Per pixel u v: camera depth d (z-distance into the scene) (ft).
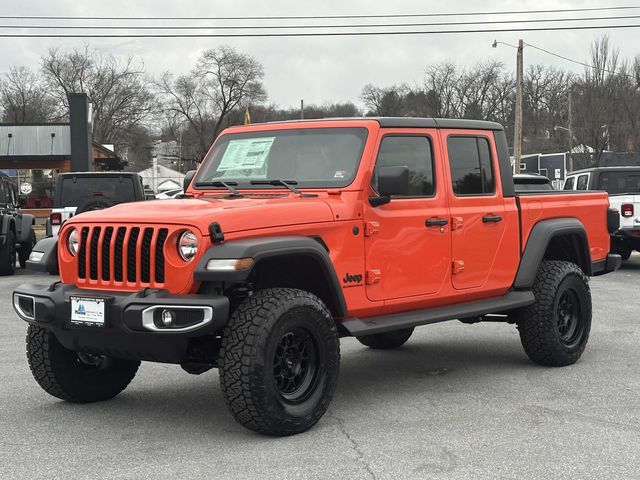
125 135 283.38
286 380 16.58
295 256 16.84
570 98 154.51
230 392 15.65
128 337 15.99
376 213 18.78
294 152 19.80
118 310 15.69
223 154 21.06
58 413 18.60
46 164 138.82
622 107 147.43
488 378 22.13
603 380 21.68
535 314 22.77
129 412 18.65
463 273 20.98
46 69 279.69
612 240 53.36
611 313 34.24
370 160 18.80
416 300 19.79
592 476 14.15
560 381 21.62
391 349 26.81
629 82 149.48
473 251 21.26
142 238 16.05
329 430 16.97
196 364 17.61
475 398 19.81
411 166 20.03
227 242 15.71
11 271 55.11
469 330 30.42
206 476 14.14
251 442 16.12
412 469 14.48
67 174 53.16
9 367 23.80
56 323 16.67
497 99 271.90
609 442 16.11
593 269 25.50
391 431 16.90
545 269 23.36
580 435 16.58
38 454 15.52
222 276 15.23
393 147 19.58
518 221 22.62
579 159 154.30
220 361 15.74
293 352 16.70
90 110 139.44
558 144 228.63
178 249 15.85
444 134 20.99
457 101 276.82
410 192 19.90
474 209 21.38
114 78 280.72
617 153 148.66
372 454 15.34
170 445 15.99
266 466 14.64
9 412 18.71
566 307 23.76
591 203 25.54
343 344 27.81
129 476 14.19
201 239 15.52
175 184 290.97
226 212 16.06
